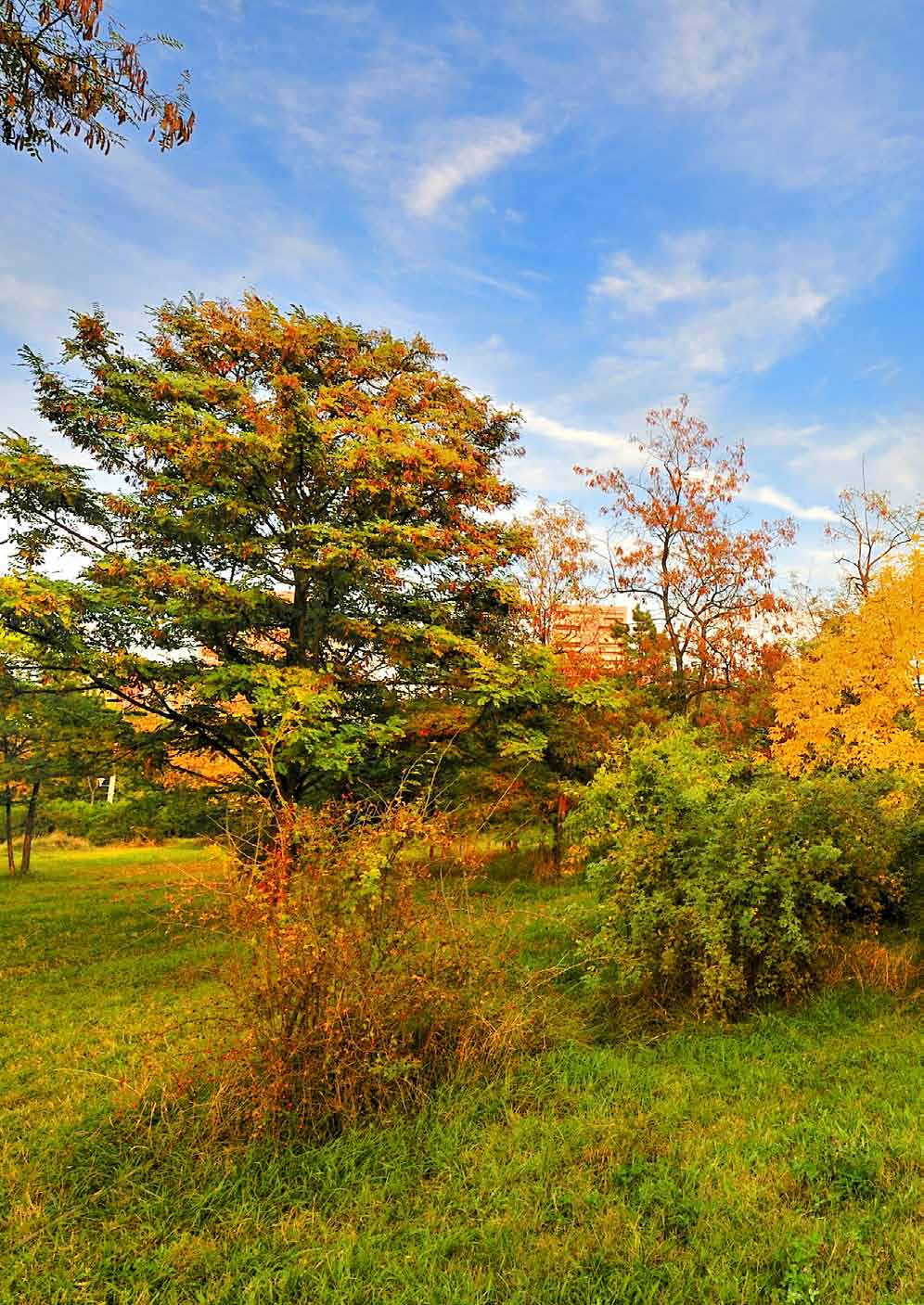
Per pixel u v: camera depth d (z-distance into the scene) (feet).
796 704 31.81
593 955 20.99
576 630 56.85
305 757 32.37
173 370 42.39
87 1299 9.85
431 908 17.22
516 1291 9.43
